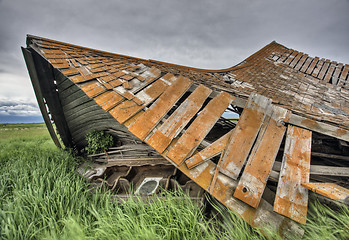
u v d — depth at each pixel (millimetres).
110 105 3303
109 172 5324
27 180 3893
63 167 4902
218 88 3713
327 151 4223
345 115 4883
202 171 2840
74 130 6797
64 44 4762
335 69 8094
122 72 4191
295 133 2871
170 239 2430
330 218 2354
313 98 5719
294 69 8297
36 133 15500
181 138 3002
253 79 6848
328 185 2508
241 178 2680
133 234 2307
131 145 5773
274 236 2270
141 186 4188
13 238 2361
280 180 2598
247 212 2543
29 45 4371
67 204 3035
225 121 6430
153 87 3705
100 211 2992
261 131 2928
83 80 3568
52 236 2334
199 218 2777
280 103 3713
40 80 5391
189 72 5309
